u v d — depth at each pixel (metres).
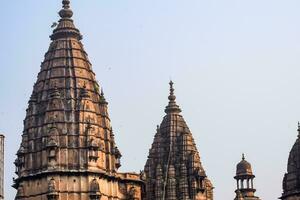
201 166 110.25
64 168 91.56
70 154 92.50
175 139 113.81
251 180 114.31
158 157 113.19
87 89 97.50
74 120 94.38
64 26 101.00
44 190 91.25
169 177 108.38
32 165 93.50
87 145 93.19
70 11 102.44
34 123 95.81
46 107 95.12
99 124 96.50
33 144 94.56
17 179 94.12
